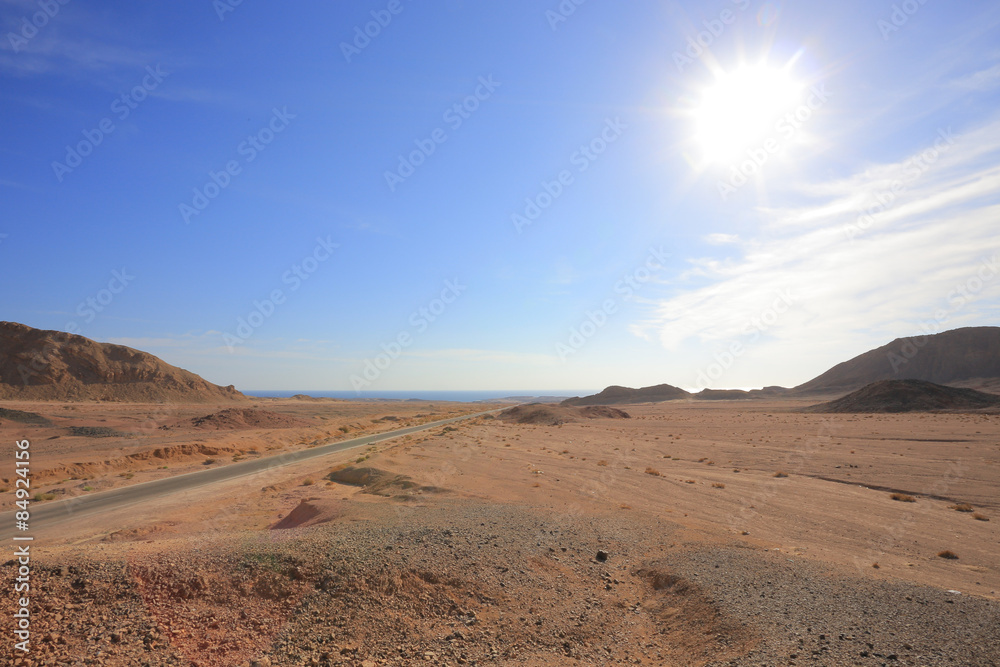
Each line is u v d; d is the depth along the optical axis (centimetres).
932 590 923
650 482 2669
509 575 960
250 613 705
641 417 11438
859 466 3172
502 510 1564
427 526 1198
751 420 8375
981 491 2341
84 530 1738
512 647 746
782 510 2016
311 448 5244
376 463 2944
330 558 870
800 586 946
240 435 6116
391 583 828
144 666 568
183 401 13375
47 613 621
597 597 959
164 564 775
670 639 817
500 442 4988
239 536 1005
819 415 8931
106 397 12306
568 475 2850
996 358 15262
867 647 683
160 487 2773
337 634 691
